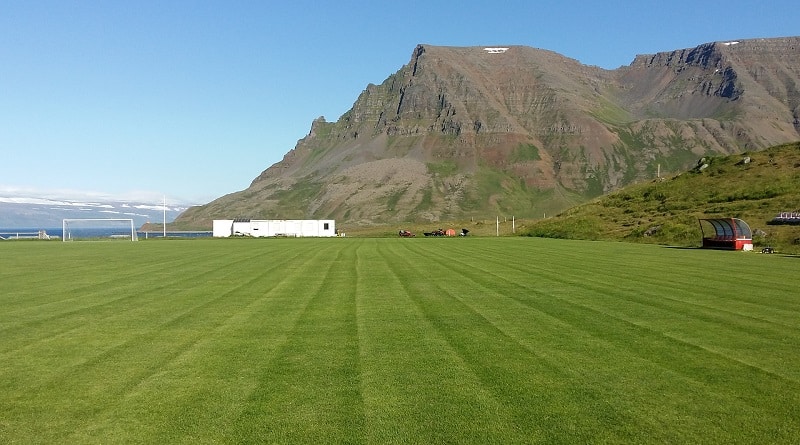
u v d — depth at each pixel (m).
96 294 21.98
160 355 12.51
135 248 57.91
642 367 11.30
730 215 65.06
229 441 7.96
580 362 11.69
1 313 17.80
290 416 8.83
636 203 89.06
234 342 13.66
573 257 40.09
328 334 14.46
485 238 85.62
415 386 10.19
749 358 11.95
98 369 11.46
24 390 10.20
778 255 41.88
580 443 7.81
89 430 8.40
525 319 16.23
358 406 9.22
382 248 55.03
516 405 9.21
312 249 53.81
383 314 17.20
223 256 43.62
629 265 33.19
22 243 73.12
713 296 20.47
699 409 9.02
